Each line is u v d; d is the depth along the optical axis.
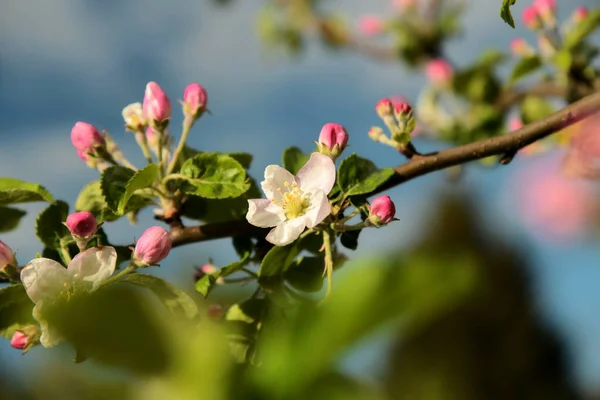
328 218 0.83
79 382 0.26
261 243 0.85
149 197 0.86
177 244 0.85
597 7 1.08
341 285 0.28
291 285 0.83
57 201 0.85
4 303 0.80
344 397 0.30
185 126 0.86
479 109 1.28
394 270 0.27
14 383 0.25
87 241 0.82
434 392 0.33
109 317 0.27
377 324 0.28
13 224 0.89
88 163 0.87
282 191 0.83
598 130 0.87
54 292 0.80
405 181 0.84
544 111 1.11
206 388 0.30
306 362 0.30
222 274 0.82
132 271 0.81
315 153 0.83
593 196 0.77
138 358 0.27
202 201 0.86
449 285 0.27
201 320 0.33
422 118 1.36
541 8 1.10
